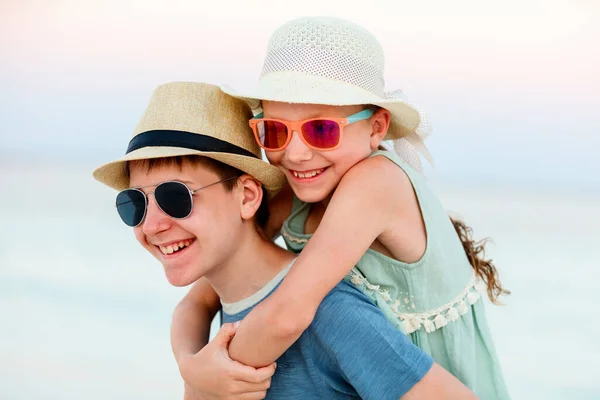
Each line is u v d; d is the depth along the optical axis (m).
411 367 1.93
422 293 2.38
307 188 2.35
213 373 2.04
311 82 2.25
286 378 2.10
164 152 2.04
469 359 2.46
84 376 5.74
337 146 2.25
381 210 2.21
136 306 7.66
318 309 2.01
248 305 2.18
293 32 2.34
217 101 2.26
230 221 2.16
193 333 2.59
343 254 2.06
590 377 5.99
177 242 2.12
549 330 7.19
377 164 2.32
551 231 14.30
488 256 11.17
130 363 6.04
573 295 8.52
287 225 2.58
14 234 12.02
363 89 2.33
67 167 26.14
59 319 7.23
